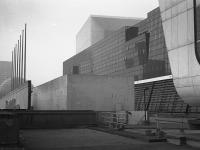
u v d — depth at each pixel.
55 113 30.89
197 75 29.55
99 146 16.80
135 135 20.95
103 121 32.09
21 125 29.72
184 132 25.50
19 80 94.75
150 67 94.94
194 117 34.44
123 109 42.19
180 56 32.12
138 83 82.62
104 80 41.69
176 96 62.03
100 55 146.12
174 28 33.00
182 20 31.62
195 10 29.80
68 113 31.31
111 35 133.00
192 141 18.91
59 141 19.03
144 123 35.78
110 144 17.64
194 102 31.05
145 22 104.38
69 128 30.48
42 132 25.78
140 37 104.19
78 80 40.31
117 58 125.12
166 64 85.38
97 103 40.97
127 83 42.84
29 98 52.44
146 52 99.94
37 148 15.96
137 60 106.06
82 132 25.64
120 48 122.38
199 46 29.28
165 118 34.28
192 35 30.16
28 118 30.05
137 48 106.31
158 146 16.75
